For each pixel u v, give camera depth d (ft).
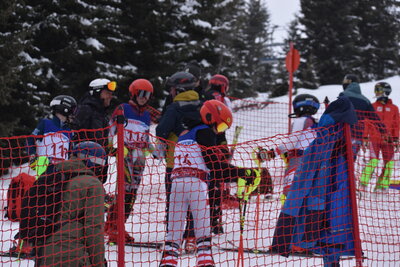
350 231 24.98
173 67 114.62
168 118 29.37
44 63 83.20
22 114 76.28
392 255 30.48
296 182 25.58
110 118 35.04
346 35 196.95
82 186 20.30
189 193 24.99
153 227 35.47
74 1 90.84
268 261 28.63
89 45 93.40
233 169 25.43
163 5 111.34
